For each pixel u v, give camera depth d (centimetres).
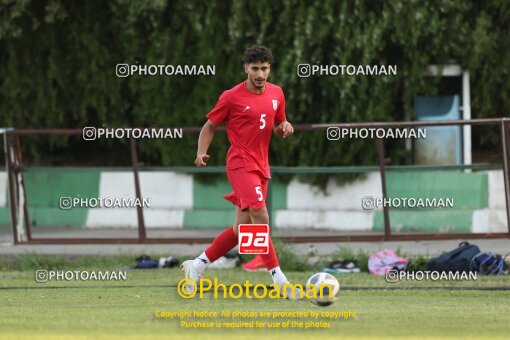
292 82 5506
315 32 5481
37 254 4812
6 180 6022
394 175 5638
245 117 3189
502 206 5553
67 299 3516
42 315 2984
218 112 3216
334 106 5606
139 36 5747
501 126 4888
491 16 5781
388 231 4994
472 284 4000
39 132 5122
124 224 5894
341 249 4666
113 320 2856
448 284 4009
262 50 3170
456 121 4828
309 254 4831
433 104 5878
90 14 5850
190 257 4791
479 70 5825
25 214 5181
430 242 5134
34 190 6006
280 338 2545
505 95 5869
